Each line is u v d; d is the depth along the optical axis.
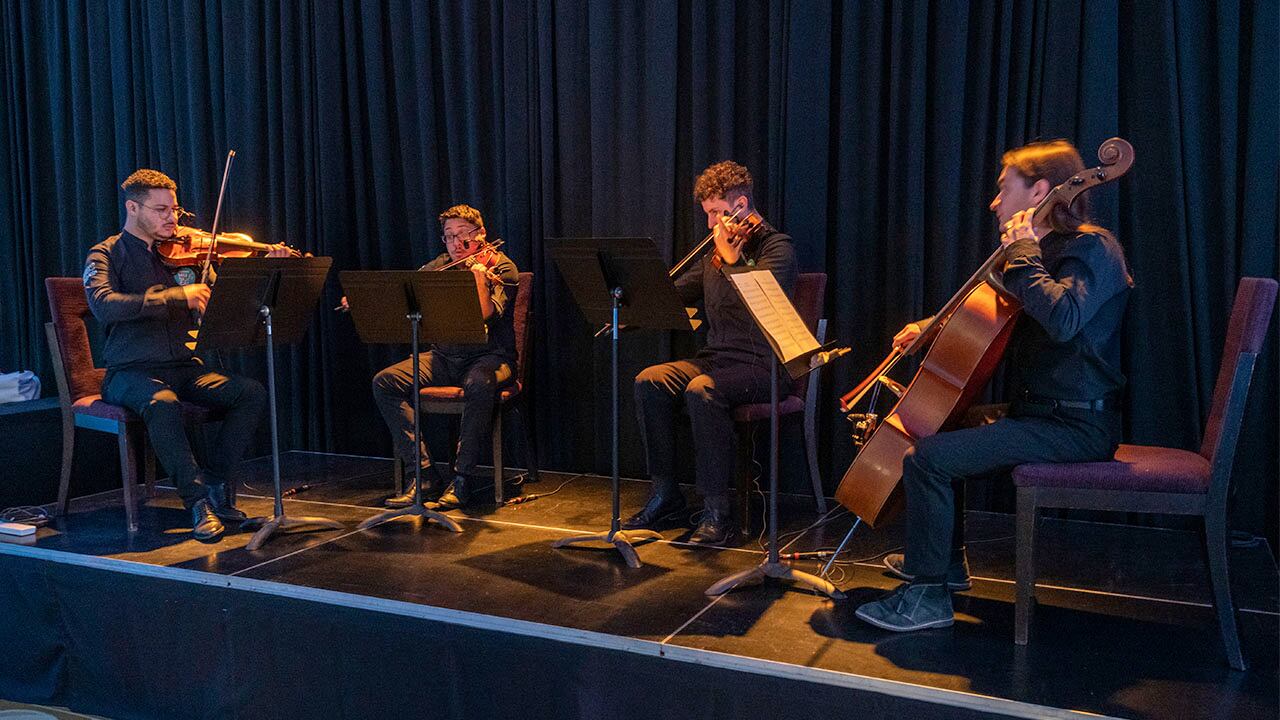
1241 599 2.54
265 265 2.99
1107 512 3.35
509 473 4.12
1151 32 3.13
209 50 4.51
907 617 2.33
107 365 3.38
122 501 3.72
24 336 5.03
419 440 3.25
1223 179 3.07
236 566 2.89
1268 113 3.00
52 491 4.03
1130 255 3.21
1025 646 2.22
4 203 5.00
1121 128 3.23
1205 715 1.88
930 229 3.47
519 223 4.04
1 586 2.89
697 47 3.69
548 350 4.08
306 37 4.35
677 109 3.80
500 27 4.02
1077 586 2.66
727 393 3.07
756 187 3.72
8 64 4.90
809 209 3.56
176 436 3.21
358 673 2.33
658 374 3.25
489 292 3.49
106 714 2.42
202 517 3.18
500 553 2.99
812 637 2.29
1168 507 2.15
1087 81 3.17
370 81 4.26
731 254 3.00
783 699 2.06
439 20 4.13
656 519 3.29
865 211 3.53
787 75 3.55
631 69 3.80
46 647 2.64
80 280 3.54
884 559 2.91
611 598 2.57
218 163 4.58
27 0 4.83
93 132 4.77
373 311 3.17
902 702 2.01
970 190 3.41
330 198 4.39
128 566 2.93
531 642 2.36
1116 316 2.27
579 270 2.80
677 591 2.62
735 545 3.06
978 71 3.35
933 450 2.28
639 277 2.71
